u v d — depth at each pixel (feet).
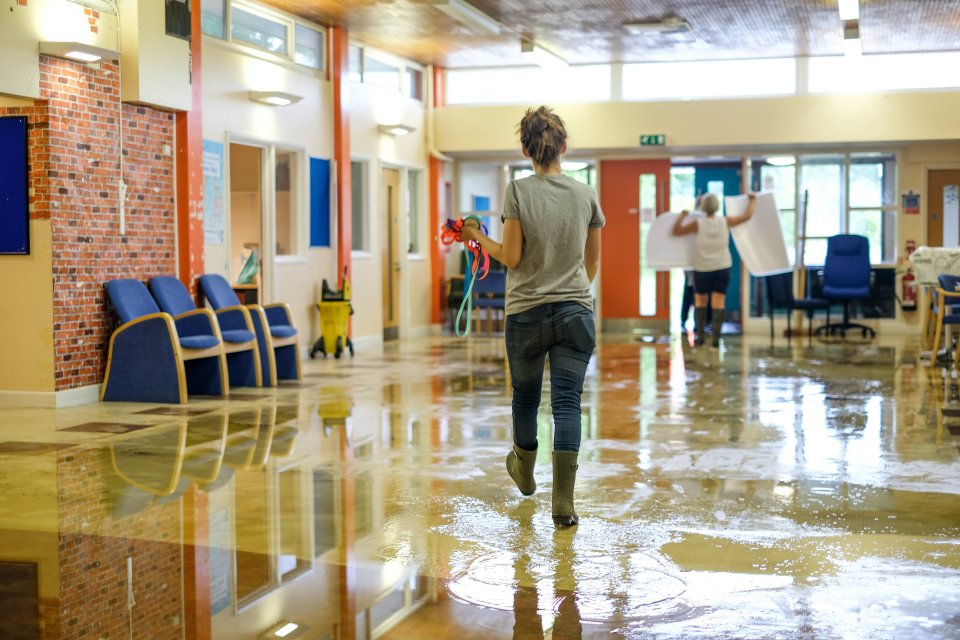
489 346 42.52
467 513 13.97
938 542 12.41
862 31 40.65
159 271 28.91
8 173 25.09
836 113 45.57
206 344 26.40
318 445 19.34
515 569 11.35
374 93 43.06
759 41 42.78
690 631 9.40
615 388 27.84
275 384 28.86
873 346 41.09
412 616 9.84
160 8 27.96
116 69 26.96
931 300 36.78
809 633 9.32
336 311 37.65
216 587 10.73
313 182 38.19
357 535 12.83
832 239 46.65
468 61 47.73
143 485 15.81
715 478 16.19
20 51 23.80
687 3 35.55
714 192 52.44
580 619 9.73
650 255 43.98
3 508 14.29
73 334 25.58
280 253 36.76
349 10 36.11
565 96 48.83
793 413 23.11
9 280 25.22
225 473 16.74
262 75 34.40
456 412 23.56
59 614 9.91
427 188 49.01
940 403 24.61
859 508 14.16
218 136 31.86
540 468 17.08
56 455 18.47
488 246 13.75
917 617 9.71
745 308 48.96
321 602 10.24
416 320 48.06
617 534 12.82
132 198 27.76
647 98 47.83
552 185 13.38
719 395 26.32
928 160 46.93
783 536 12.69
